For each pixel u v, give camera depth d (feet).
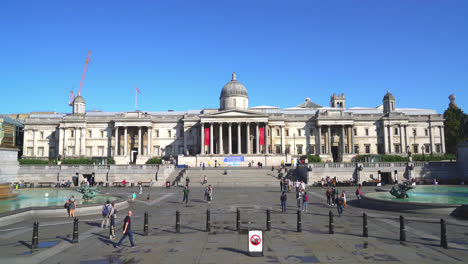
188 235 82.33
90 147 385.70
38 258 64.64
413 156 320.50
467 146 231.50
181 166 319.68
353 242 74.28
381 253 65.57
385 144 374.63
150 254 66.28
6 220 96.58
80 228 92.02
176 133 389.80
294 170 271.28
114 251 68.85
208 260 61.82
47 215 108.27
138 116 380.99
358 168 242.58
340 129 378.73
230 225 94.84
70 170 256.93
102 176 255.70
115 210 81.00
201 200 156.66
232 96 390.83
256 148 356.79
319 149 370.73
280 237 79.36
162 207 133.59
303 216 109.40
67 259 63.93
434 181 217.97
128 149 382.63
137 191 204.74
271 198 162.91
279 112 418.10
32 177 254.88
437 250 67.51
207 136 352.69
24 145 387.14
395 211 114.73
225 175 257.75
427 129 381.19
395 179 242.99
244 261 61.00
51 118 392.06
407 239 76.48
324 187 223.10
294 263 59.72
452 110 388.98
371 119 382.63
